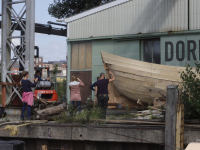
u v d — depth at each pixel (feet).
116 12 47.57
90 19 49.70
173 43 43.47
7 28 39.93
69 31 51.47
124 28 46.88
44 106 35.88
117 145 25.02
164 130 23.39
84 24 50.19
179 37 43.14
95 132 25.16
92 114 29.53
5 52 39.86
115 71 41.83
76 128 25.68
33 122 27.66
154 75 39.99
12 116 36.94
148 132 23.80
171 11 43.52
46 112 31.37
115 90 45.14
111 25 47.88
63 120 28.04
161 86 39.75
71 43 51.49
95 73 49.06
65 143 26.43
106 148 25.39
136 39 46.37
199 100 26.04
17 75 40.04
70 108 30.76
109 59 41.88
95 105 34.71
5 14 39.81
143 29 45.42
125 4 46.91
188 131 23.41
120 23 47.19
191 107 27.25
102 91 32.22
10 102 40.14
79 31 50.57
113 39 47.83
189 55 42.47
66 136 25.96
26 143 27.53
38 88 41.70
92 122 27.81
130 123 26.53
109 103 43.11
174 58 43.39
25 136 27.09
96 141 25.39
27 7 37.40
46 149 26.86
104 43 48.65
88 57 50.01
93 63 49.26
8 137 27.94
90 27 49.65
